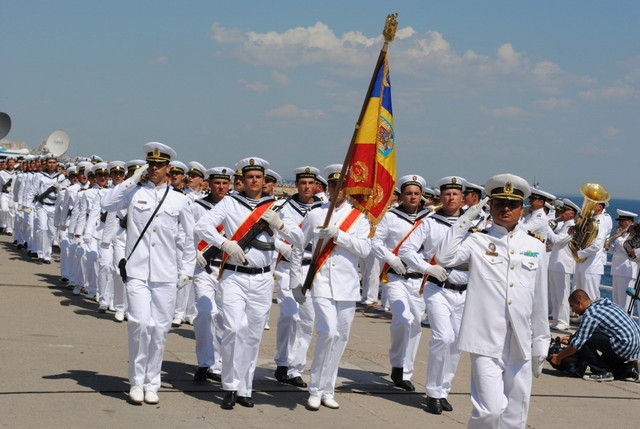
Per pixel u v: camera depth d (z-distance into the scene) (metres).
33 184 20.48
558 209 15.21
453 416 8.48
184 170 12.45
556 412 8.90
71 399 7.84
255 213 8.15
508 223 6.72
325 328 8.21
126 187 8.09
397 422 8.06
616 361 10.62
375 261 16.28
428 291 8.81
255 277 8.11
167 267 8.06
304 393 8.93
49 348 10.02
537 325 6.71
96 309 13.45
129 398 8.00
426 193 14.70
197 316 9.05
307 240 8.65
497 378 6.48
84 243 14.49
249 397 8.16
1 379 8.35
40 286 15.49
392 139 8.56
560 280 14.73
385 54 8.37
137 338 7.85
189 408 7.90
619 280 14.98
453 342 8.65
